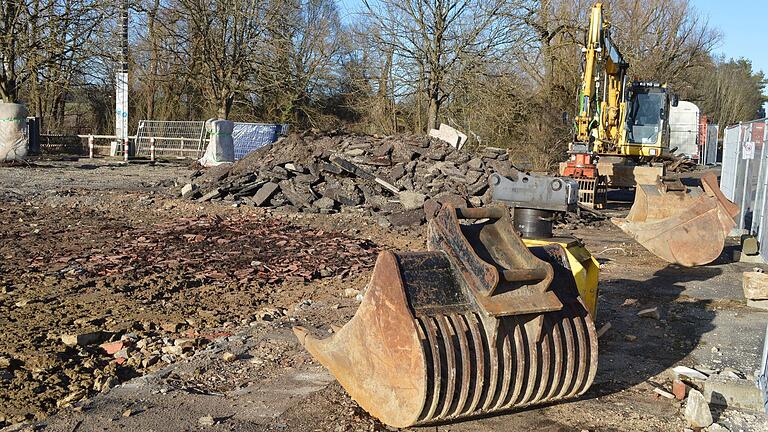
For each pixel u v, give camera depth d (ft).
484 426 16.05
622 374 20.18
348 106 115.34
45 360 19.49
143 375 19.17
